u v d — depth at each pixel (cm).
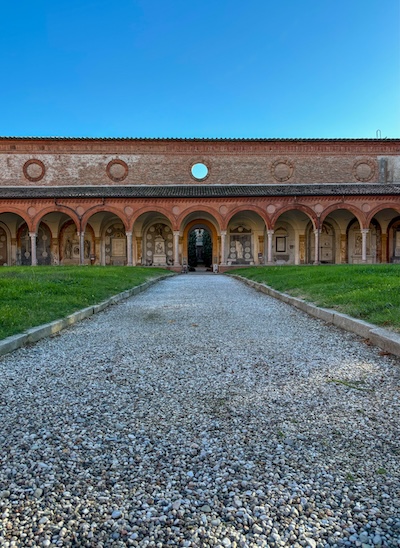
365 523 204
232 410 347
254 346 577
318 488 233
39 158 3456
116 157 3488
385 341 529
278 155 3538
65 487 235
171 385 413
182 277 2622
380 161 3559
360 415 332
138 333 684
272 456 269
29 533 200
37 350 561
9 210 3159
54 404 361
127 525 205
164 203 3216
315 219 3225
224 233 3231
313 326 730
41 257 3641
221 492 230
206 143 3522
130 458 268
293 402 363
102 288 1245
